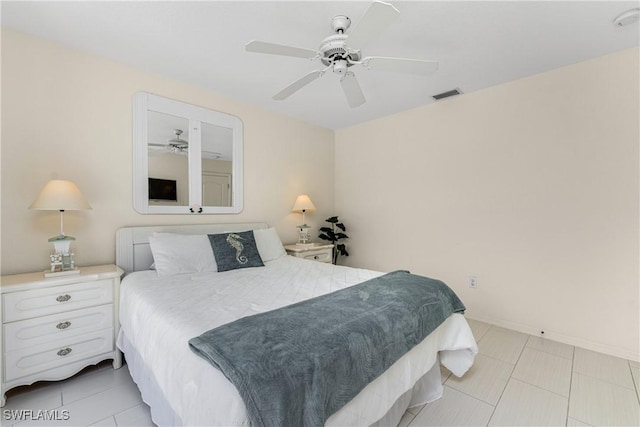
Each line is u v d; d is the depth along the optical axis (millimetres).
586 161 2365
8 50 1929
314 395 936
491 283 2889
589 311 2369
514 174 2729
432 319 1626
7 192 1931
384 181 3781
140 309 1627
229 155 3133
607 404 1696
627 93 2189
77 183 2193
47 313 1765
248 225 3201
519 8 1727
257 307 1500
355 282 2041
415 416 1604
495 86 2824
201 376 963
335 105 3355
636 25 1879
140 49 2193
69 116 2158
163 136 2645
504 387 1866
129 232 2371
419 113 3414
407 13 1767
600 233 2314
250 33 1981
